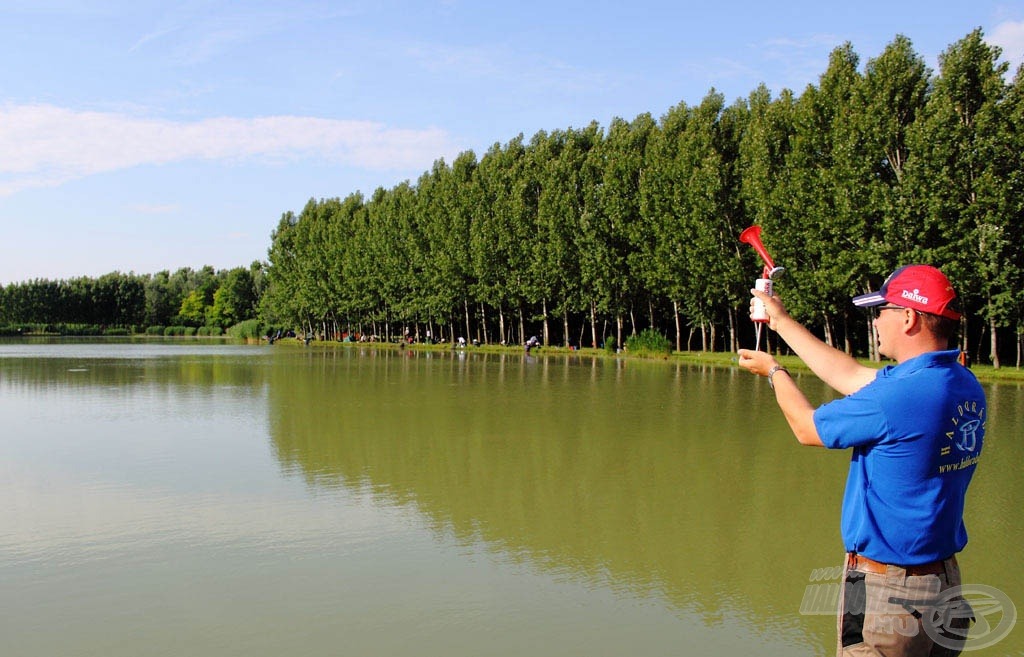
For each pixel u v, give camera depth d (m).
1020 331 32.72
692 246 44.53
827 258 35.09
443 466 12.58
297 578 7.53
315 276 91.31
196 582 7.39
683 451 13.86
